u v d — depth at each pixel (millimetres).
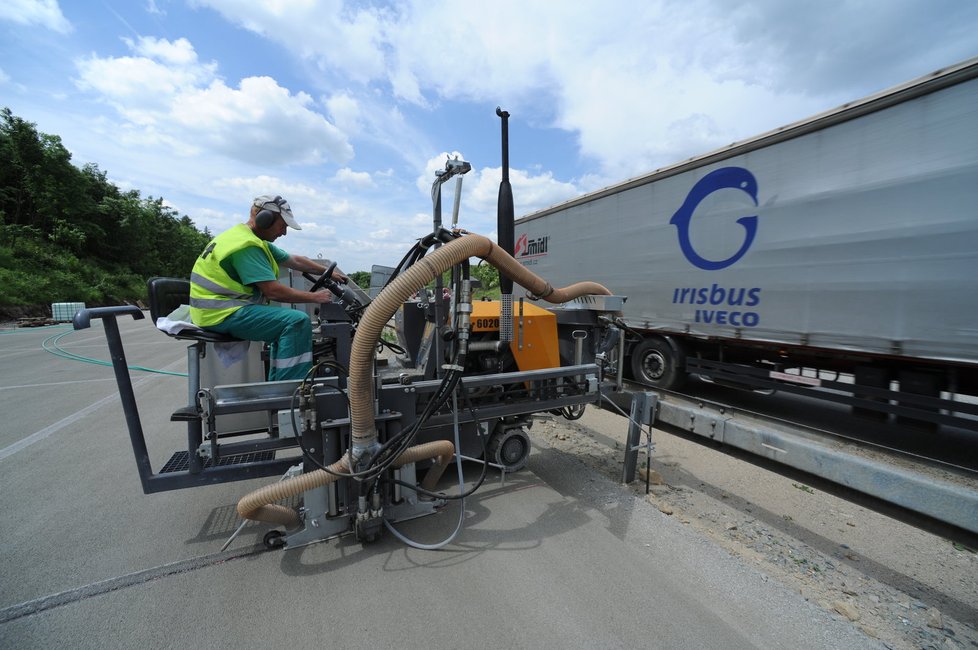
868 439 4684
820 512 2988
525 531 2617
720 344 5715
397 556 2354
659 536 2580
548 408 3166
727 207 5371
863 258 4152
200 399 2184
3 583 2117
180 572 2205
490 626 1849
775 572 2320
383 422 2465
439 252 2141
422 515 2676
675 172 6020
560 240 8453
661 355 6441
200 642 1752
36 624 1843
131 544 2469
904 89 3799
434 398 2377
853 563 2434
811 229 4551
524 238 9719
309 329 2531
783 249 4809
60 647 1720
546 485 3271
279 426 2229
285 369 2432
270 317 2398
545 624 1864
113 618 1884
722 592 2092
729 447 4145
